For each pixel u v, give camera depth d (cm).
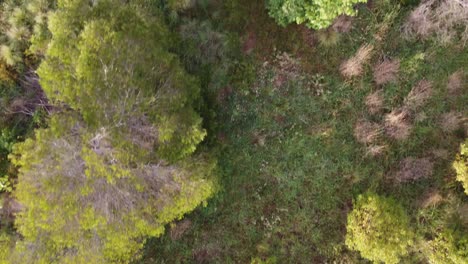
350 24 1023
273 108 1040
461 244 917
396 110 1009
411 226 999
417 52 1021
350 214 969
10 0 975
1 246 871
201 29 970
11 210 947
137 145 799
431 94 1018
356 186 1040
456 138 1024
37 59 973
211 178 913
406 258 1007
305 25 1030
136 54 820
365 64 1027
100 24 804
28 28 962
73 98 792
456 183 1008
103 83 790
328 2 882
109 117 789
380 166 1037
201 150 948
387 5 1022
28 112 1009
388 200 952
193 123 852
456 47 1023
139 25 846
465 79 1026
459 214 986
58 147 762
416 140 1030
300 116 1040
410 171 1015
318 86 1036
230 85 1038
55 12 867
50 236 807
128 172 771
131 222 830
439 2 984
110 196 799
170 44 911
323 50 1038
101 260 842
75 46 806
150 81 841
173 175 845
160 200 843
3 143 977
